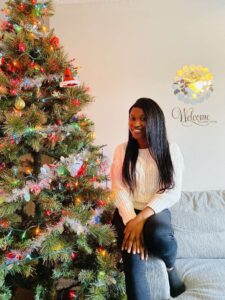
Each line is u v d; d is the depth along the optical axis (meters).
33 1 1.31
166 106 2.03
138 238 1.25
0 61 1.24
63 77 1.32
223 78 1.99
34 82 1.26
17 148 1.24
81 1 2.01
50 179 1.23
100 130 2.07
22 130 1.16
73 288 1.46
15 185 1.16
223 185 2.05
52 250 1.17
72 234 1.28
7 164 1.28
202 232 1.67
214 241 1.64
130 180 1.39
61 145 1.33
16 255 1.16
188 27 1.98
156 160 1.36
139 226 1.26
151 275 1.26
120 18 2.01
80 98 1.45
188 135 2.03
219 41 1.97
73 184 1.30
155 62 2.01
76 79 1.39
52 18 2.04
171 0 1.98
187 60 2.00
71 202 1.33
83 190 1.34
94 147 1.52
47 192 1.28
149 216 1.30
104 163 1.57
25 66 1.27
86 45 2.04
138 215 1.29
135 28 2.01
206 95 2.00
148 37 2.01
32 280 1.37
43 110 1.37
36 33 1.31
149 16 2.00
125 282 1.26
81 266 1.36
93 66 2.05
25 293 1.58
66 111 1.36
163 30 1.99
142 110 1.38
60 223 1.20
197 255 1.63
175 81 2.01
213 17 1.96
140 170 1.39
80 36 2.04
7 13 1.32
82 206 1.27
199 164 2.05
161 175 1.36
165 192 1.35
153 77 2.02
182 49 1.99
